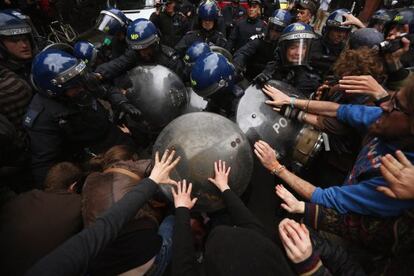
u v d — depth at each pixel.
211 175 1.15
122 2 5.17
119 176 1.20
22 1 4.83
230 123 1.26
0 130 1.22
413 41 2.00
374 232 0.95
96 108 1.77
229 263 0.63
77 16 5.78
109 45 3.04
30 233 1.12
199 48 2.17
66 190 1.30
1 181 1.40
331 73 1.88
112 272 1.04
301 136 1.45
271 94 1.51
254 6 3.54
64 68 1.45
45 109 1.54
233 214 1.10
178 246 1.00
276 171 1.29
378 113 1.19
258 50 2.94
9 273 1.10
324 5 5.73
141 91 1.85
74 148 1.76
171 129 1.23
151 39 2.15
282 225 1.00
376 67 1.43
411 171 0.76
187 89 2.13
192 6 4.62
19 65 2.01
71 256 0.83
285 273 0.64
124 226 1.06
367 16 5.47
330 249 1.06
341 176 1.59
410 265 0.91
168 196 1.26
